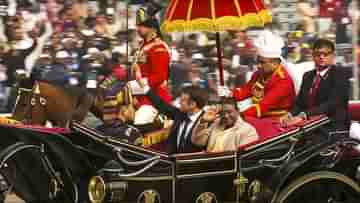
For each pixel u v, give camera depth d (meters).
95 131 26.84
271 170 28.62
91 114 30.03
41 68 44.88
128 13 32.69
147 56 33.84
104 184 26.17
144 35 34.28
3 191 30.38
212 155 27.86
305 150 28.33
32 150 28.16
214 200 28.05
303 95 33.22
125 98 31.25
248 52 46.59
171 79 45.28
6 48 45.06
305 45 45.66
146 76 33.66
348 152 28.59
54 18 46.53
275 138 28.56
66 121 29.88
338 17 47.16
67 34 45.84
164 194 27.36
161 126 31.55
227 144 28.97
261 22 31.17
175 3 31.77
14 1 46.47
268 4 46.75
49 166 28.22
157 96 32.28
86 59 44.81
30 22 46.22
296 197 28.11
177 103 34.41
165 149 30.05
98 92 30.98
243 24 30.80
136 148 26.95
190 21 31.08
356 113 44.31
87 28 46.16
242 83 45.94
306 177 28.12
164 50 33.94
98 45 45.44
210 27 30.80
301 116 30.78
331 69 32.72
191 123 29.55
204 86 45.19
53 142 27.31
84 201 27.39
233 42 46.69
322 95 32.56
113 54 45.25
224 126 29.28
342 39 47.03
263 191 28.06
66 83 44.00
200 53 46.31
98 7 46.91
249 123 29.91
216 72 46.12
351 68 46.19
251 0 31.12
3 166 28.23
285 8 47.09
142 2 36.31
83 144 27.25
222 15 30.78
